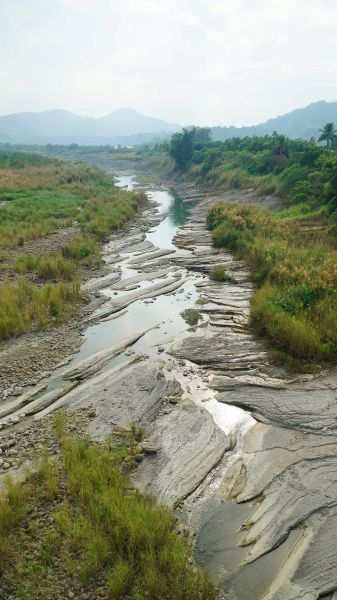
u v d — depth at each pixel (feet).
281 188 156.87
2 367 51.01
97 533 27.12
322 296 58.44
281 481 33.12
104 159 451.94
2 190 164.35
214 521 30.19
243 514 30.71
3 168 250.57
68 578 25.23
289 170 162.91
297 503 30.96
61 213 133.28
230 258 94.84
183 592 24.43
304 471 33.83
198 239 115.34
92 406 43.29
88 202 153.69
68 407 43.37
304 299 58.39
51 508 29.81
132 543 26.37
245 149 246.47
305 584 25.48
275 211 142.41
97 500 29.73
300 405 41.86
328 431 38.11
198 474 34.17
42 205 142.00
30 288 70.08
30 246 98.12
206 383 47.24
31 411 42.86
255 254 86.48
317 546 27.68
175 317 66.18
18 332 59.31
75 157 506.07
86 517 28.71
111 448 36.68
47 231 110.22
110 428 39.73
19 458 35.81
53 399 44.83
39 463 34.35
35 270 82.94
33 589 24.49
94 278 84.43
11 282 75.97
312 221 112.98
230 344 55.01
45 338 58.70
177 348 55.01
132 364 51.57
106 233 118.62
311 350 48.96
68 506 29.91
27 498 30.32
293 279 66.13
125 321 65.26
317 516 29.81
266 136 273.95
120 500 29.60
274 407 42.09
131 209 150.92
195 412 41.86
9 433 39.63
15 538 27.40
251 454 36.52
